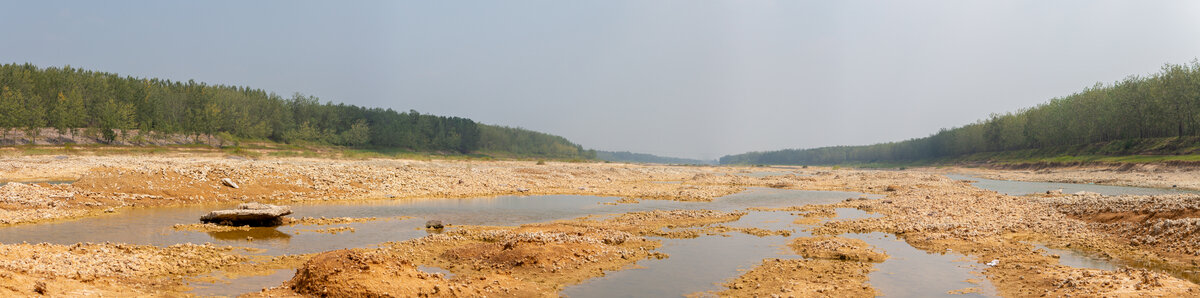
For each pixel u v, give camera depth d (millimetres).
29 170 47781
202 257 16984
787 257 18469
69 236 20562
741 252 19344
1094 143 103938
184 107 118750
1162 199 23219
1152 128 95062
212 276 14867
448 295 13047
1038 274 15023
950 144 166000
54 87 103375
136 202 30547
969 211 30344
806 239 21500
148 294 12680
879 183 63344
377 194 39344
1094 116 104250
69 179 44844
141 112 110062
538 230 23406
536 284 14656
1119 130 100750
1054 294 13000
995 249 19047
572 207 34812
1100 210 25531
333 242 20719
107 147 84312
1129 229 21188
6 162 50344
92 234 21141
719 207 36094
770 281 14969
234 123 120562
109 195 30719
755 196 45781
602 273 15945
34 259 13938
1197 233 17891
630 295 13734
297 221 25828
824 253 18750
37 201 27078
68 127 92688
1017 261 17031
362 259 13438
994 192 47344
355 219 26969
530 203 37000
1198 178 61031
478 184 47844
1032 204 33000
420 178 47281
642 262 17578
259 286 13945
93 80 110000
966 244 20172
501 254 17406
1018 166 109000
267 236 21828
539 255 16891
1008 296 13266
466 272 16047
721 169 140000
